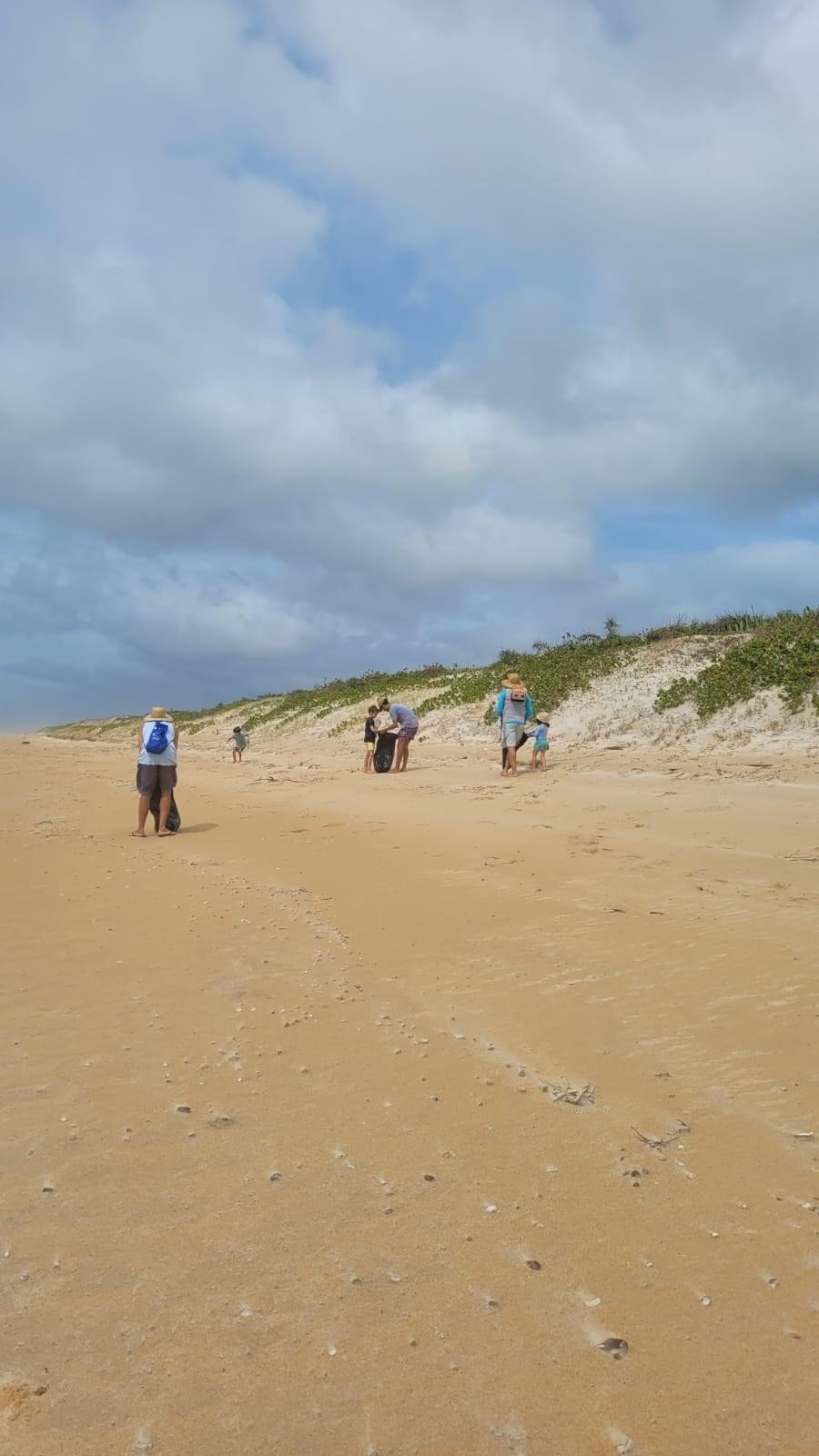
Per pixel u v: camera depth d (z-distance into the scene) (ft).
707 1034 13.46
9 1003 15.37
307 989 15.88
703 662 66.13
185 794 47.62
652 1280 8.12
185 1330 7.45
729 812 32.60
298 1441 6.41
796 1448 6.41
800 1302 7.84
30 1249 8.53
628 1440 6.48
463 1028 14.02
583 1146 10.48
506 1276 8.19
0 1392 6.75
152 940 19.04
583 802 37.04
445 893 22.45
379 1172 9.93
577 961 16.89
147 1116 11.26
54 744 119.75
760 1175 9.82
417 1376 7.02
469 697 82.64
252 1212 9.14
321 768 63.46
